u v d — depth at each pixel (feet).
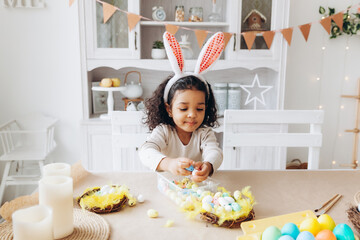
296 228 2.10
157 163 3.11
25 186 8.09
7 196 8.05
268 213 2.65
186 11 7.73
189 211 2.57
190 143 3.72
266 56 7.11
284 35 6.88
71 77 7.86
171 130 3.67
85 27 6.74
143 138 4.34
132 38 6.85
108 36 6.84
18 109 7.93
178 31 7.84
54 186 2.14
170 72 8.07
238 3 6.86
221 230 2.37
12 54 7.68
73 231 2.30
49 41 7.67
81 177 3.34
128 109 7.18
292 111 4.48
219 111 7.62
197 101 3.22
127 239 2.24
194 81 3.23
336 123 8.63
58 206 2.17
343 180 3.39
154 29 7.76
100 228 2.33
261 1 6.93
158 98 3.62
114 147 4.33
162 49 7.13
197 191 2.75
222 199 2.49
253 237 2.20
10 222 2.38
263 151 7.06
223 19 7.67
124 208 2.70
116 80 7.18
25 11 7.50
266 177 3.44
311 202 2.87
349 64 8.33
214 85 7.97
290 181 3.34
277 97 7.29
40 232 1.79
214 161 3.25
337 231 2.06
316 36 8.12
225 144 4.42
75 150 8.20
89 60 6.88
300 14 7.98
